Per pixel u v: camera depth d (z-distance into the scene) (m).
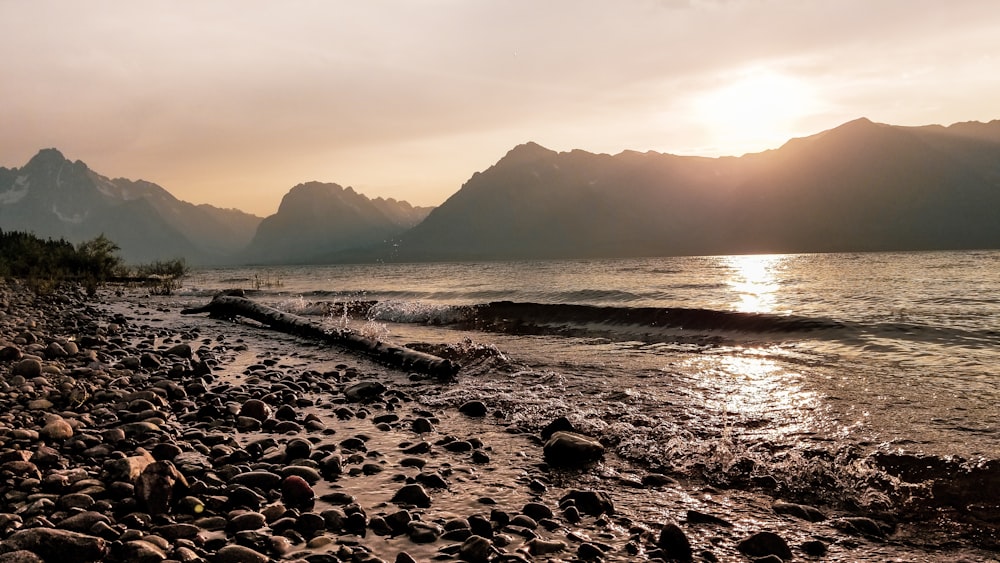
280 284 46.41
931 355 9.33
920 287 23.84
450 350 11.77
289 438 6.23
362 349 12.08
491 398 7.96
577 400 7.58
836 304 18.00
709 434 5.93
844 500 4.45
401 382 9.38
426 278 53.75
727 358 9.99
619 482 4.99
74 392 7.21
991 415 5.94
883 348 10.15
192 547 3.67
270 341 14.34
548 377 9.05
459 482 5.04
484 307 18.62
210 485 4.72
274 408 7.67
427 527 4.03
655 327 14.04
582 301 22.77
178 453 5.48
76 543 3.42
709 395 7.47
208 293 34.28
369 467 5.33
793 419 6.24
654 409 6.95
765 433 5.85
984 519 3.96
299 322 15.45
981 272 35.19
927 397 6.76
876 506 4.31
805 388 7.54
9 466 4.60
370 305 22.08
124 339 13.80
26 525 3.72
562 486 4.93
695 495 4.69
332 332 13.61
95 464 5.02
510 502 4.58
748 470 5.05
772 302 19.72
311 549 3.77
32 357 9.46
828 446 5.37
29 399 7.04
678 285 31.55
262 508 4.36
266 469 5.17
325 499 4.61
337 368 10.61
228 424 6.75
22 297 21.45
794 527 4.08
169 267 45.50
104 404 7.09
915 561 3.57
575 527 4.14
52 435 5.57
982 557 3.57
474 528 4.04
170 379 9.24
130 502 4.15
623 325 14.62
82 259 37.22
